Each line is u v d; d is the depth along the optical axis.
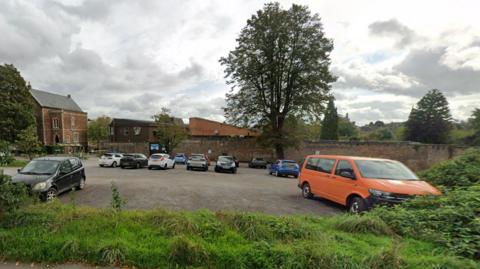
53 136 44.03
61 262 3.08
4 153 3.95
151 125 44.25
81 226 3.79
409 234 3.83
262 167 27.92
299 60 25.53
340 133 68.44
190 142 36.03
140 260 3.03
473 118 20.81
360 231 4.00
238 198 7.85
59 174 7.32
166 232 3.66
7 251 3.16
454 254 3.06
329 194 6.99
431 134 41.69
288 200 7.83
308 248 3.04
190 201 7.22
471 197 4.29
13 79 30.44
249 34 26.03
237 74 26.58
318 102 25.00
